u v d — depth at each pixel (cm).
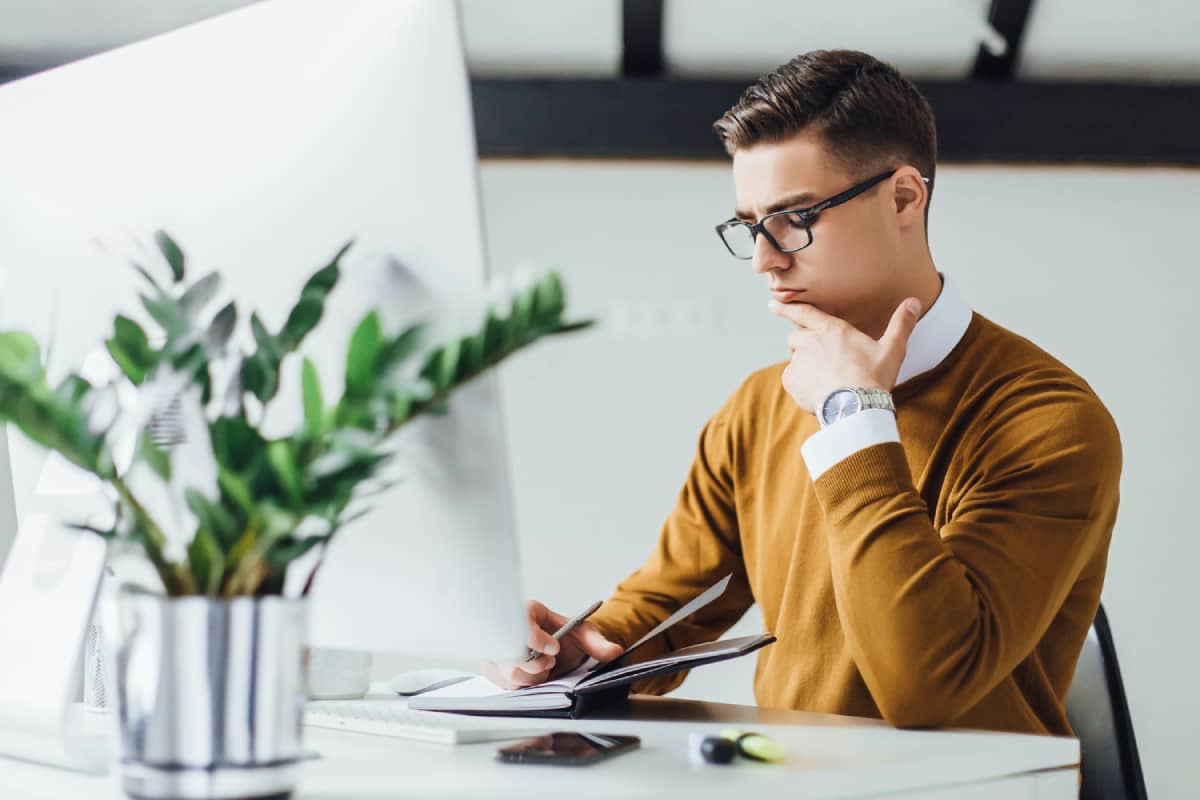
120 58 87
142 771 59
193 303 64
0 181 91
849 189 134
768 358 432
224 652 59
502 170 439
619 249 437
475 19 417
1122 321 430
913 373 139
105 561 81
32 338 58
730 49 429
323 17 79
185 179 82
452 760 77
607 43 427
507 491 74
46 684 80
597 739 82
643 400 431
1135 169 434
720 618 159
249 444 58
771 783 69
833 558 110
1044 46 424
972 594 107
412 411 59
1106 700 131
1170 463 422
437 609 78
